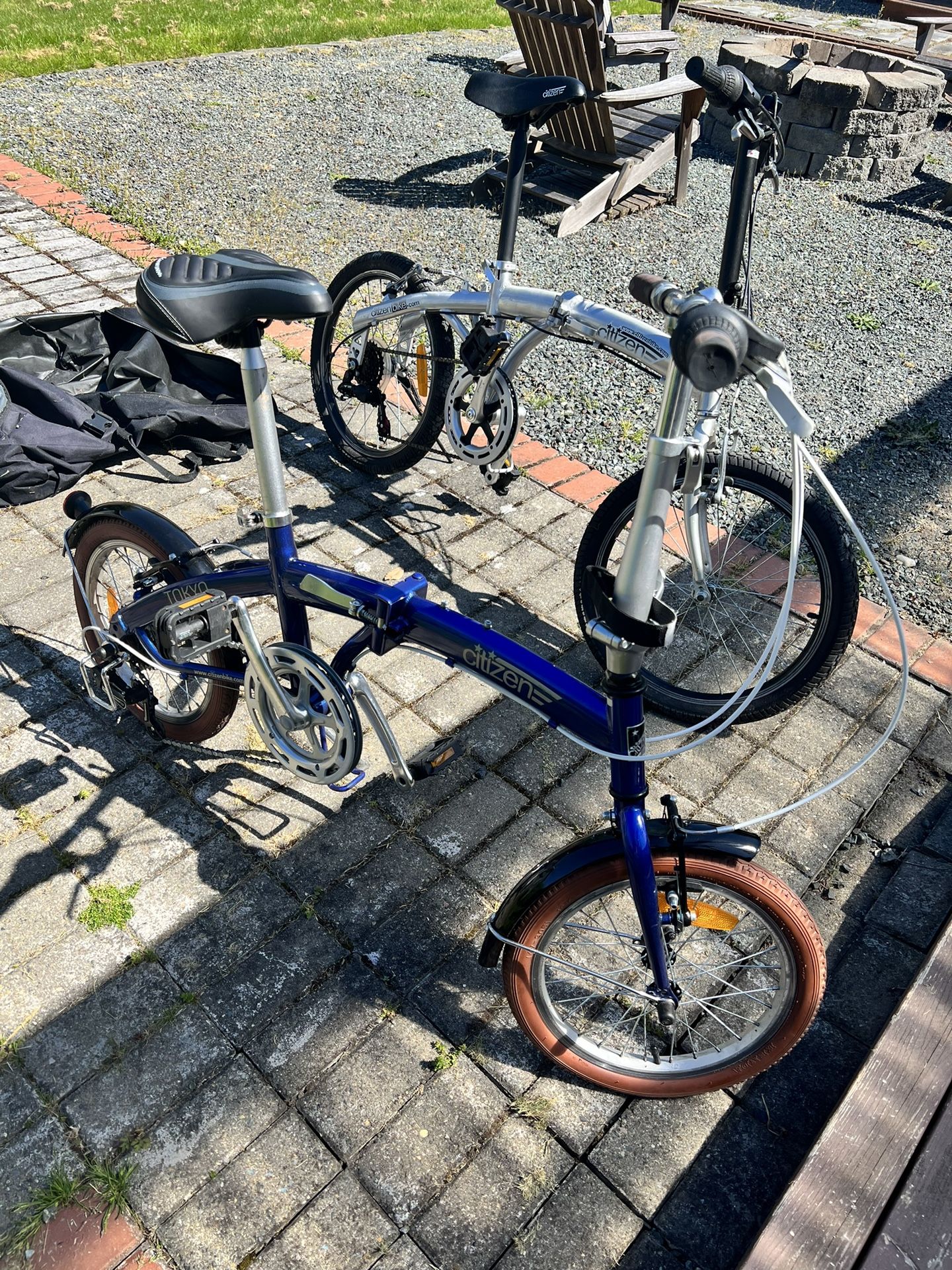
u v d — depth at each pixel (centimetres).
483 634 191
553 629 322
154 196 641
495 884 243
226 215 621
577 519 369
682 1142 198
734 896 177
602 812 261
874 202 731
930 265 623
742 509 374
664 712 292
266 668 215
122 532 256
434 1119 198
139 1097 199
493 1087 204
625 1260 180
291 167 713
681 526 358
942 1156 176
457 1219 184
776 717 293
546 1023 196
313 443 404
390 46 1041
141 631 251
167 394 404
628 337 277
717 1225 186
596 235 634
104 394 384
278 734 229
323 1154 192
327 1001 217
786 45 840
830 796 269
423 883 243
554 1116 200
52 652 302
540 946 183
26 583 325
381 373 365
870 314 554
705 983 226
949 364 504
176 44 991
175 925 231
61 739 276
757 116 250
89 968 221
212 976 221
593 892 178
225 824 254
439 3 1241
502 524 365
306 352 466
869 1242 167
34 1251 177
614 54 714
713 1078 198
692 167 777
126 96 836
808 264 617
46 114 780
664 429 134
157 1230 180
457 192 686
